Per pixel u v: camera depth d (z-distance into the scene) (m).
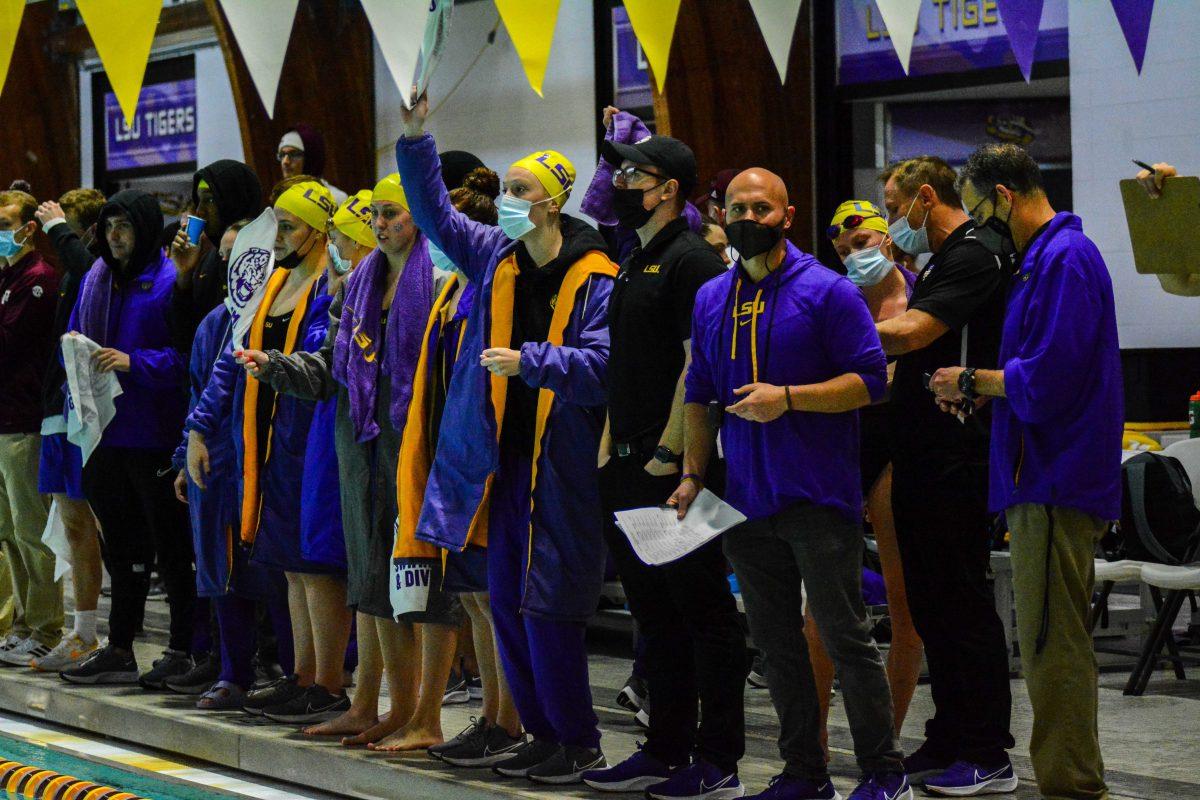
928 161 9.73
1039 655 8.27
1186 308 16.11
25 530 14.37
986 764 9.02
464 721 11.70
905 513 9.19
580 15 19.52
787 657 8.48
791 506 8.23
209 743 11.36
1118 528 13.38
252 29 9.41
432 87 21.25
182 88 24.50
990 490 8.57
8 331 14.21
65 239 13.99
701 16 17.53
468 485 9.59
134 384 12.96
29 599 14.50
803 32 18.17
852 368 8.25
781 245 8.53
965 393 8.41
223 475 11.92
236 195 13.19
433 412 10.16
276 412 11.51
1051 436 8.23
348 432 10.67
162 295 13.33
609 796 8.98
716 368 8.56
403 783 9.76
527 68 9.45
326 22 21.31
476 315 9.71
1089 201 16.67
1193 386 15.63
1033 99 17.66
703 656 8.75
